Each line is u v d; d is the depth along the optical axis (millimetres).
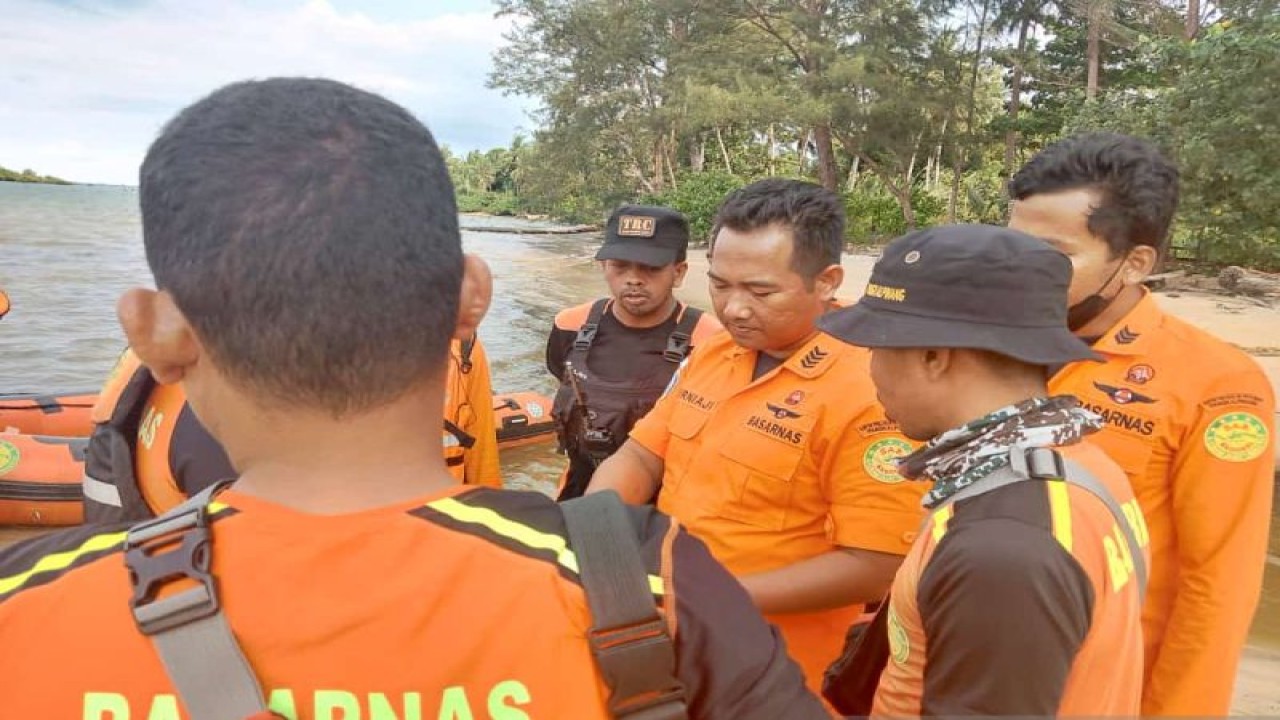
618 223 3754
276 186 788
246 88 855
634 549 847
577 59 38688
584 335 3875
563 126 40438
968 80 33562
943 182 43781
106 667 764
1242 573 2053
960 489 1389
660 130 37281
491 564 810
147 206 833
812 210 2195
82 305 16125
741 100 28688
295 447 828
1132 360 2182
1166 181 2137
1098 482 1387
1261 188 17281
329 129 820
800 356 2244
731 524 2248
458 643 781
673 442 2471
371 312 797
